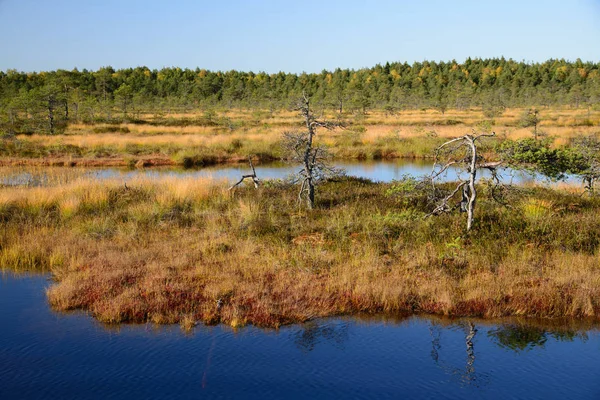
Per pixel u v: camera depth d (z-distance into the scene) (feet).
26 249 40.32
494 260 36.52
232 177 86.17
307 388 23.27
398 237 41.86
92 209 52.95
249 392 22.88
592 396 22.56
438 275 34.24
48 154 110.22
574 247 38.70
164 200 54.19
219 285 32.81
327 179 56.44
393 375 24.53
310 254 37.81
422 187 47.50
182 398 22.35
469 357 26.23
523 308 30.94
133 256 37.91
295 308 30.66
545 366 25.39
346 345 27.37
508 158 45.96
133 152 115.14
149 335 28.25
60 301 31.81
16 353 25.98
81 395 22.43
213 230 44.83
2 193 54.54
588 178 55.93
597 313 30.60
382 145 126.52
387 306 31.35
